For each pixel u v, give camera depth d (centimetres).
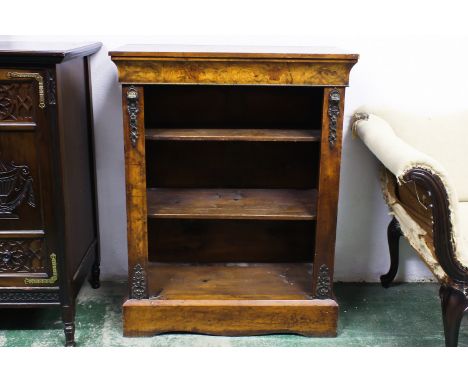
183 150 233
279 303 208
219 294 212
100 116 235
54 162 184
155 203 217
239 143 233
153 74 186
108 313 225
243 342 206
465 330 216
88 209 228
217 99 227
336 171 197
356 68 233
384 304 235
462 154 223
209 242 243
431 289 249
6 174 185
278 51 194
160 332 209
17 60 173
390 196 217
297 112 228
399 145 180
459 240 171
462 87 235
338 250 253
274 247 244
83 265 215
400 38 230
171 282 223
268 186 237
